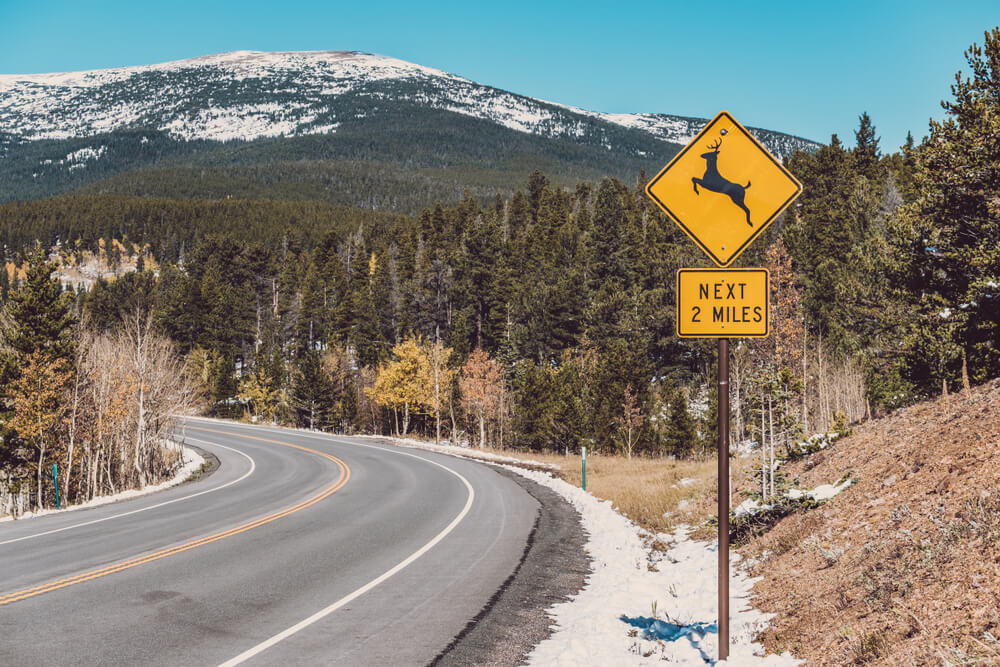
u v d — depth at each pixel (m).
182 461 36.09
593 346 63.84
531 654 6.29
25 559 10.77
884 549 6.67
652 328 62.19
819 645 5.31
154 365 38.69
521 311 82.00
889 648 4.69
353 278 128.25
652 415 48.53
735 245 5.44
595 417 48.28
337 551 11.24
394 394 61.06
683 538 11.61
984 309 16.97
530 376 53.91
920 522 6.82
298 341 108.75
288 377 83.88
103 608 7.88
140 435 34.19
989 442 7.80
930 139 18.61
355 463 29.50
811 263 58.84
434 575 9.53
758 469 11.49
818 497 9.84
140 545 11.84
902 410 13.60
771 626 6.13
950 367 16.83
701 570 9.26
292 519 14.77
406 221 178.12
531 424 52.28
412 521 14.38
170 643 6.64
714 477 16.27
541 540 12.17
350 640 6.73
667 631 6.71
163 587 8.86
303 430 56.41
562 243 99.31
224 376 88.56
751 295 5.40
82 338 37.34
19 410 33.44
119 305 104.12
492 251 100.44
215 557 10.77
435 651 6.40
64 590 8.70
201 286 113.75
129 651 6.39
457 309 96.00
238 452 38.94
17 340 34.22
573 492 18.78
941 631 4.58
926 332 18.06
